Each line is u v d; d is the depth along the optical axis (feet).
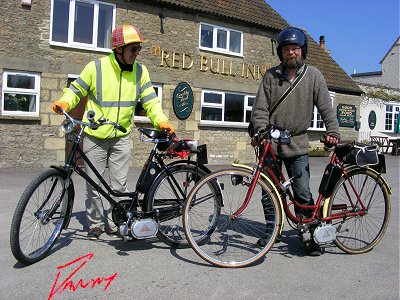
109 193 13.04
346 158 13.19
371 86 76.69
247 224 14.43
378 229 14.64
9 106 32.55
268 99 13.65
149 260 12.42
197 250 12.12
